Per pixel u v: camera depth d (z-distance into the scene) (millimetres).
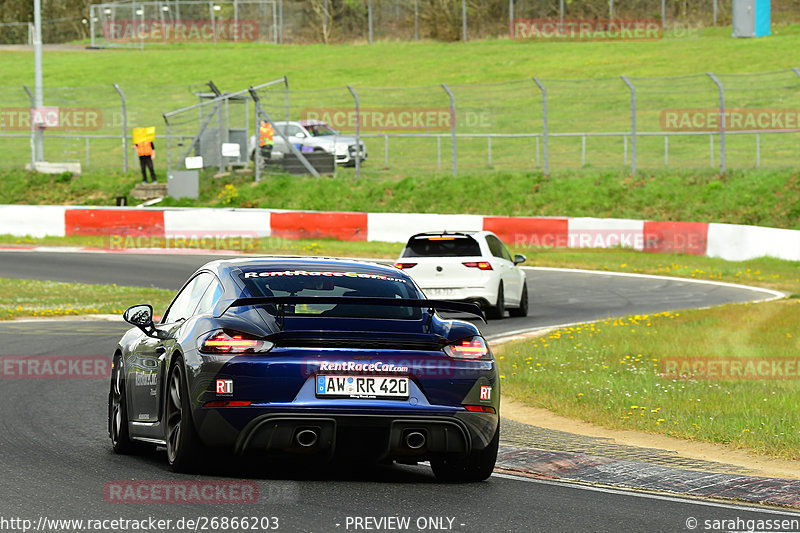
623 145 165625
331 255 116188
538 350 57844
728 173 138875
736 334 63312
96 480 26625
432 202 147000
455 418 26047
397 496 25375
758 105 177375
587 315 78688
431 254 75938
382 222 130000
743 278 102125
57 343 61906
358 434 25672
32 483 26172
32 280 98062
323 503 24219
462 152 167875
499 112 190375
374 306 27312
